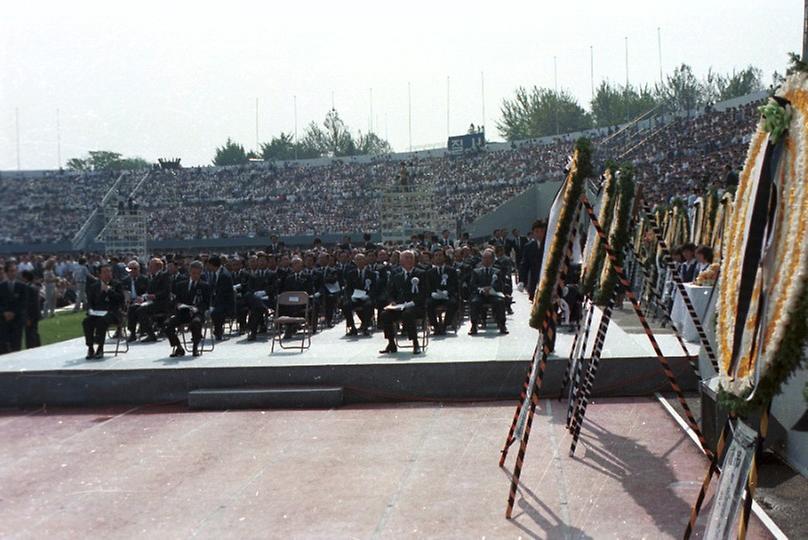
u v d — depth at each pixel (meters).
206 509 7.21
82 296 34.00
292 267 18.67
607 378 11.43
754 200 4.64
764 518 6.18
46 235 61.81
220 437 10.04
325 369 11.95
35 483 8.33
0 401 12.68
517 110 101.06
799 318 3.98
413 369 11.81
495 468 8.17
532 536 6.24
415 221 39.00
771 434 7.79
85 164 74.75
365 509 7.02
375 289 17.72
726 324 5.01
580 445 8.95
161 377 12.38
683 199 27.53
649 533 6.20
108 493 7.84
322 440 9.64
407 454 8.84
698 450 8.50
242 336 18.19
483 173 67.25
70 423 11.34
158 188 70.31
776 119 4.45
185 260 23.77
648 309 19.94
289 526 6.66
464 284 19.86
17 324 17.05
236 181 71.69
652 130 57.44
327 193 68.88
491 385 11.70
